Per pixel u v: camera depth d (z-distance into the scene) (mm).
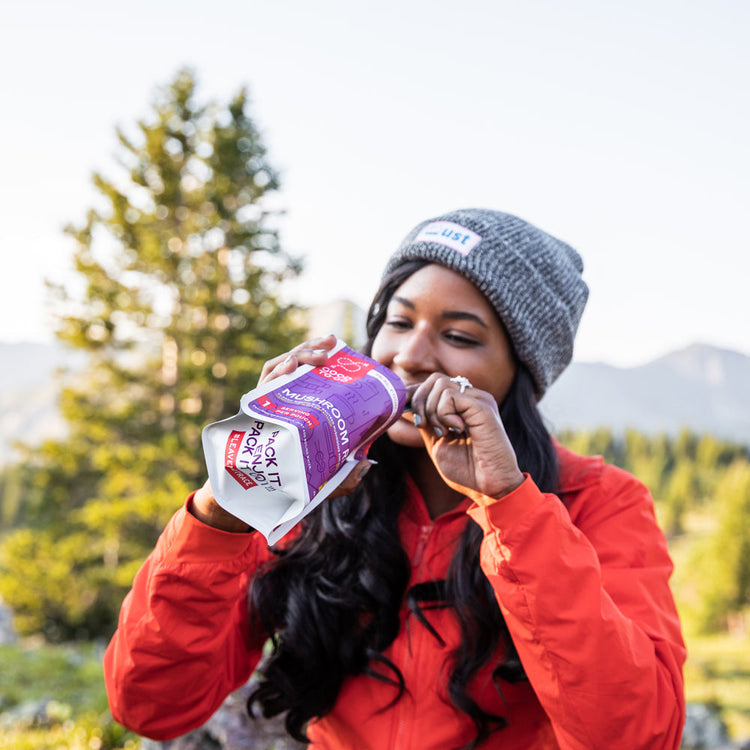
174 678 1376
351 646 1475
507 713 1421
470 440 1312
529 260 1568
